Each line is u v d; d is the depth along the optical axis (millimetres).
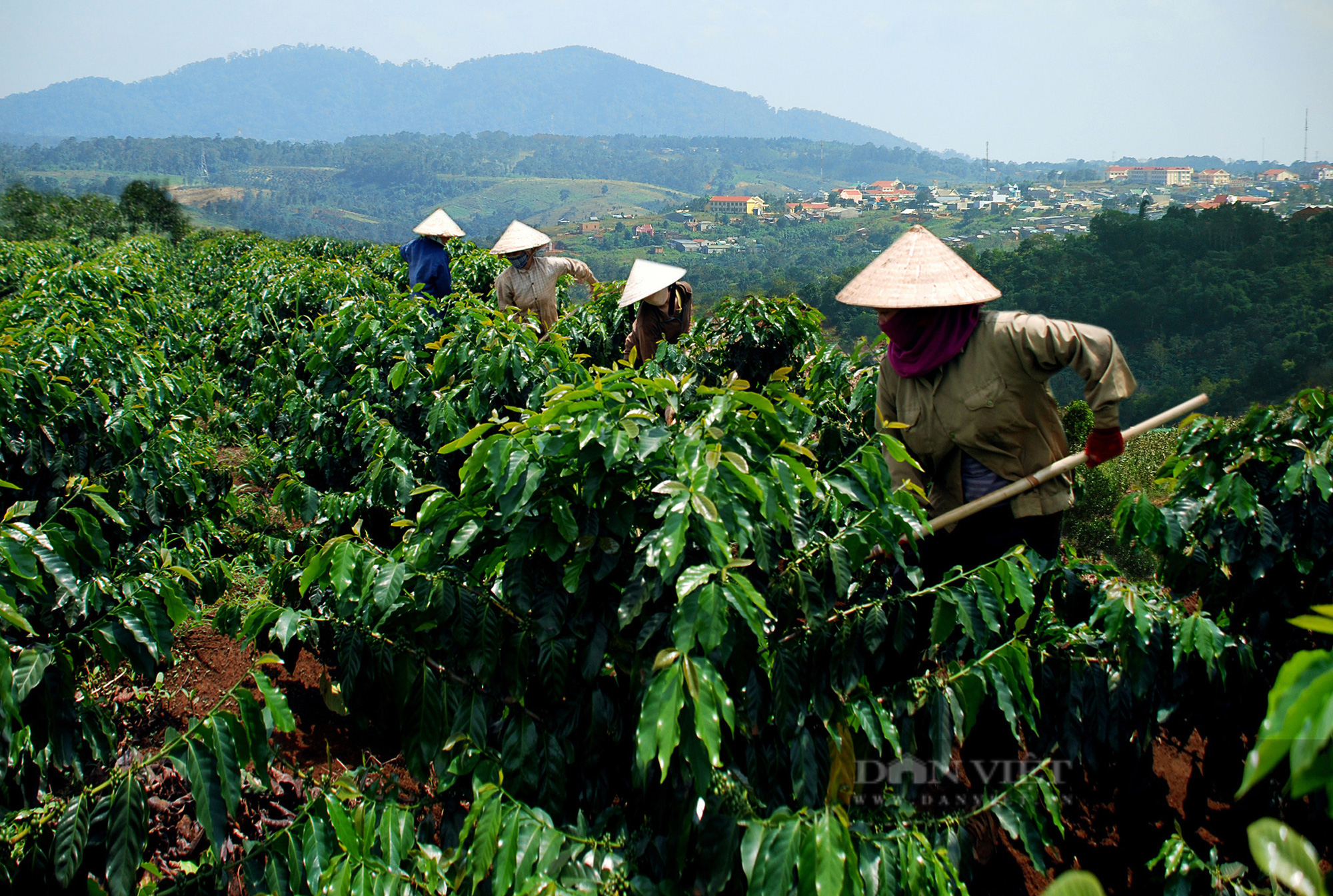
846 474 3068
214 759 2449
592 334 8938
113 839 2396
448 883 2469
